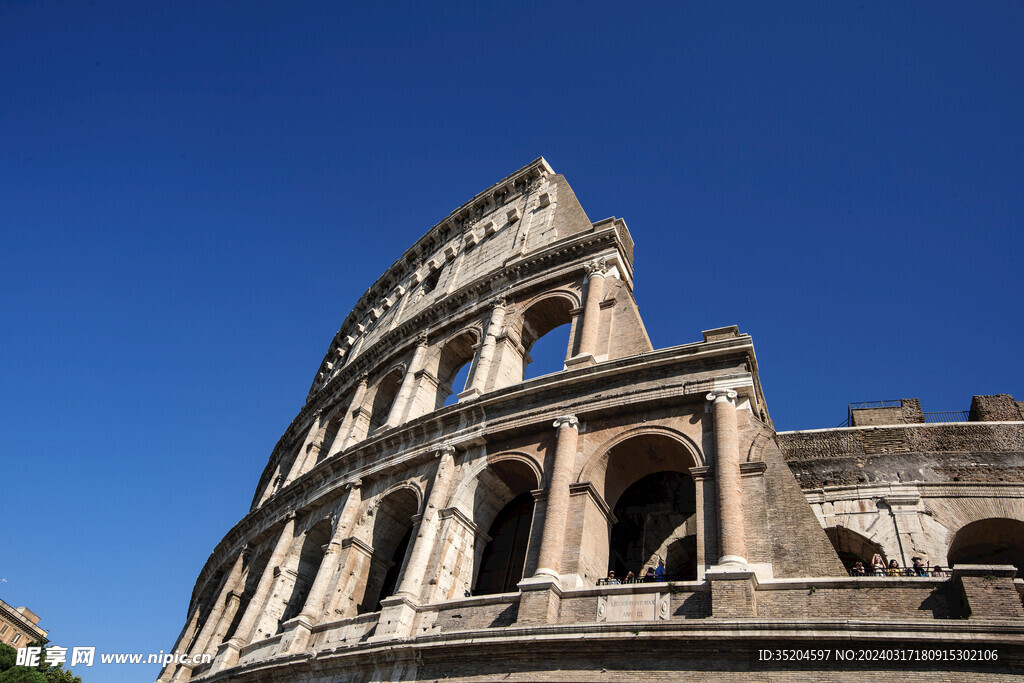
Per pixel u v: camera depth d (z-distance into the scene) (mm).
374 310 68750
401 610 30859
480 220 61062
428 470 37719
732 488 27141
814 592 23594
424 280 61750
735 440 28844
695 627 22969
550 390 35312
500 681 25375
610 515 31891
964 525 35812
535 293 45219
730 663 22391
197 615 55438
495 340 43406
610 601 26422
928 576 25844
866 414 45562
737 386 30469
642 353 34312
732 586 24125
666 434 30719
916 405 45250
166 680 44562
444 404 47406
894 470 38469
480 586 34375
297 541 43875
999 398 43625
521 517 36344
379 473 40312
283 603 41344
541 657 25297
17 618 108938
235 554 52188
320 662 31641
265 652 36750
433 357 47875
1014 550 37094
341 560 38000
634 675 23281
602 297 40969
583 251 44531
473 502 35219
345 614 36188
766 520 26297
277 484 61625
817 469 39844
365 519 39125
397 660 28750
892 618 21891
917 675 20312
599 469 31688
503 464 35031
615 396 33031
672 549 33844
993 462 37469
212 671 40062
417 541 33531
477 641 26422
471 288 48812
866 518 37031
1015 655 19844
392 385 52750
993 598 21297
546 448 33688
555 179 56812
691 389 31328
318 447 55812
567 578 28047
